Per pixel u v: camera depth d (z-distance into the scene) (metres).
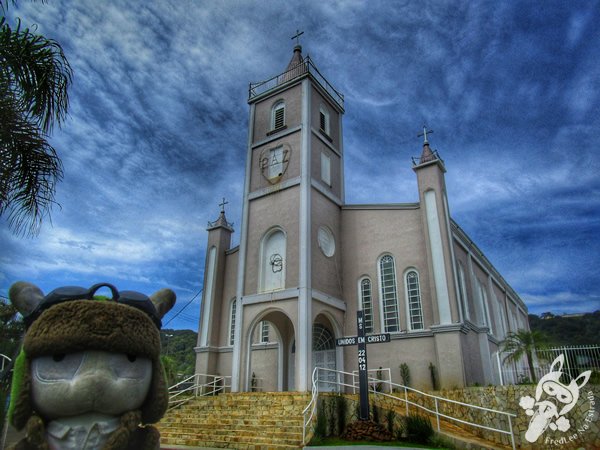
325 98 23.66
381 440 11.32
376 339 12.68
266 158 21.70
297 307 17.45
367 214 21.00
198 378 20.39
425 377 17.03
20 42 7.51
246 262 20.12
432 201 18.95
